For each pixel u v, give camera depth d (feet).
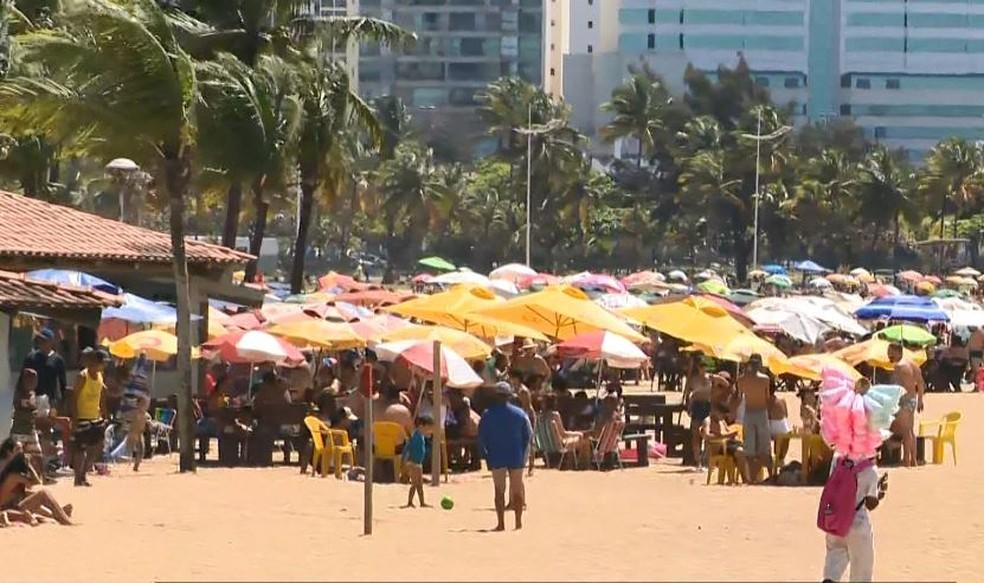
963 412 383.04
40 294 220.64
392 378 262.06
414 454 199.00
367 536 169.68
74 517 179.93
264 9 402.52
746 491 222.48
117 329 311.68
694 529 181.06
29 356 221.66
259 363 301.63
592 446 256.93
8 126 242.58
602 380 368.89
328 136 442.50
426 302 278.87
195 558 151.64
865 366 324.19
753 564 153.07
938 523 188.65
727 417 255.91
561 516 190.90
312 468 239.50
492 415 177.58
